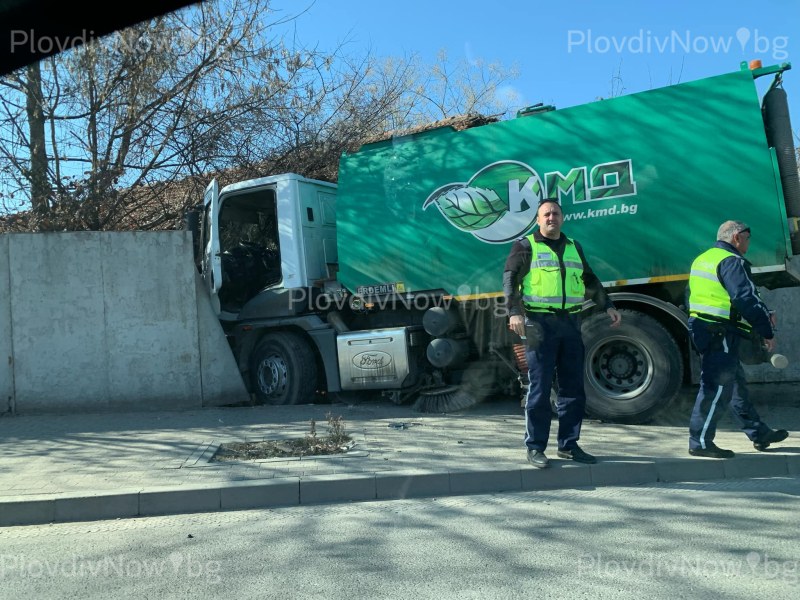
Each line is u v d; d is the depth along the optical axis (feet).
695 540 13.04
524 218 23.04
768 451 18.38
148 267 28.07
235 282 29.40
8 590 11.78
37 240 27.45
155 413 26.84
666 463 17.60
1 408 26.84
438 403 25.53
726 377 17.71
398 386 25.55
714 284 17.81
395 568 12.21
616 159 21.81
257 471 17.90
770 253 20.04
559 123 22.67
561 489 17.19
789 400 26.08
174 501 16.34
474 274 23.90
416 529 14.34
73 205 35.42
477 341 25.12
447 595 11.00
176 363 28.02
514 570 11.92
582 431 21.61
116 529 15.19
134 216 39.45
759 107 20.29
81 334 27.48
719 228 19.44
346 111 44.32
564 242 17.81
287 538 14.08
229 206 29.35
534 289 17.49
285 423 23.99
